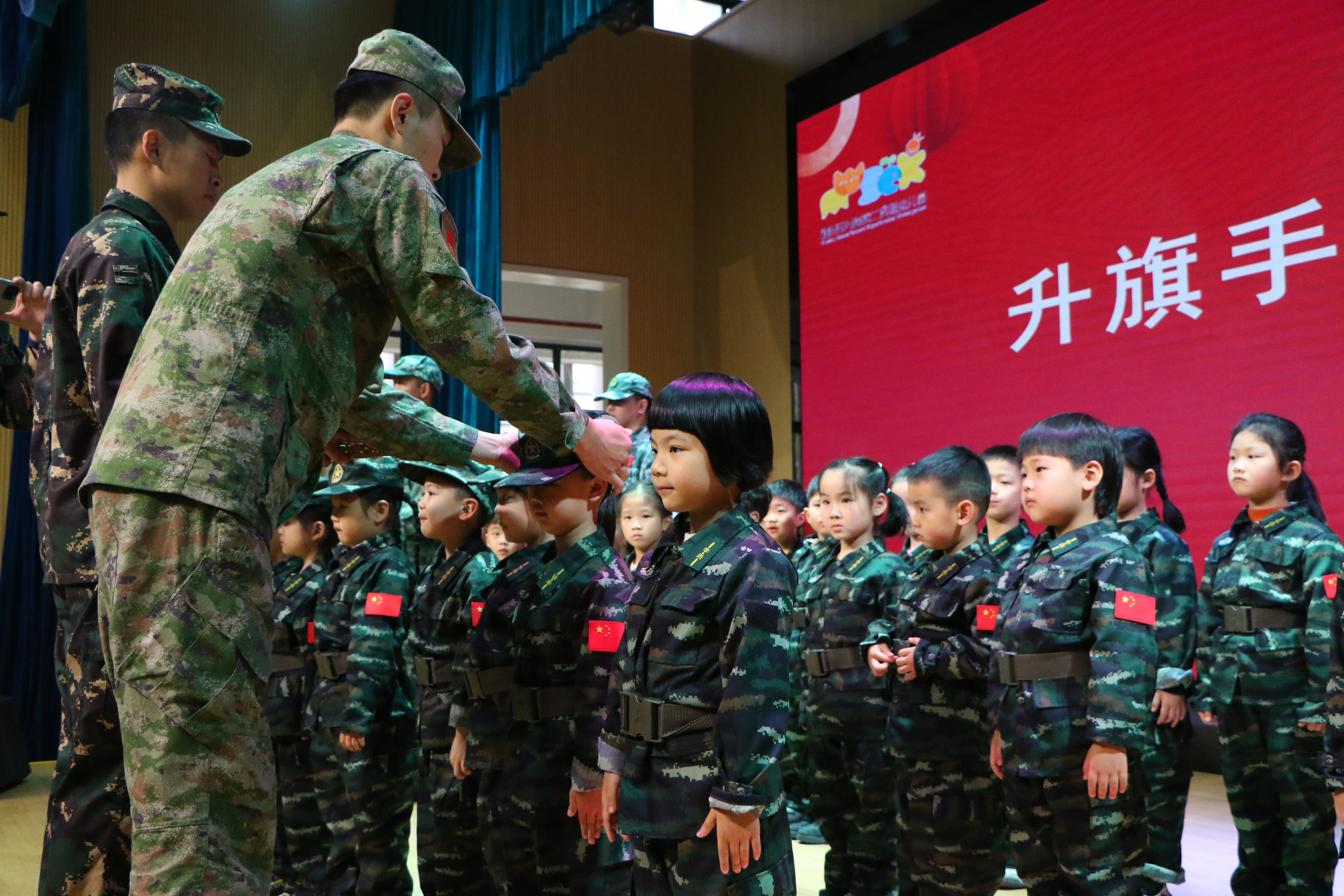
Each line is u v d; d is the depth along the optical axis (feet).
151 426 3.87
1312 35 13.11
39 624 16.96
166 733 3.72
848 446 19.89
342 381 4.40
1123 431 9.25
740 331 22.93
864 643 8.05
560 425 4.80
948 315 17.97
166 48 19.25
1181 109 14.56
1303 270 13.08
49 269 16.83
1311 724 7.92
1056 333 16.15
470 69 18.65
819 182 20.74
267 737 3.99
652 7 21.89
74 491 5.00
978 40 17.63
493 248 18.02
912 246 18.71
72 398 5.10
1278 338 13.32
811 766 8.92
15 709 15.11
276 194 4.19
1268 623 8.56
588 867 6.18
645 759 4.93
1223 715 8.86
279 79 20.18
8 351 7.27
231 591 3.86
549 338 34.30
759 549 4.92
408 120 4.88
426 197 4.42
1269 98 13.53
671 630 4.95
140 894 3.67
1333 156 12.84
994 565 7.59
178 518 3.83
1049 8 16.47
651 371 23.67
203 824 3.74
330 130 20.58
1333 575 8.05
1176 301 14.52
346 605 8.24
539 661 6.29
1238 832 9.10
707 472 5.07
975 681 7.31
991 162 17.31
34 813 12.88
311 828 8.93
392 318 4.62
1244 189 13.78
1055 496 6.58
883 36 19.43
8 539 17.01
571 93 23.34
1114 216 15.39
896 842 8.17
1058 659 6.27
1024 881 6.47
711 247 23.86
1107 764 5.83
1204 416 14.10
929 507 7.74
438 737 7.41
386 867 7.80
